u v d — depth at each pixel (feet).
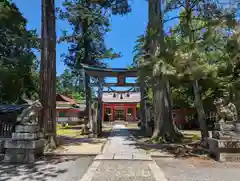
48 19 28.12
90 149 25.82
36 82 55.21
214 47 21.31
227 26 20.40
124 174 15.43
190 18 27.22
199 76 19.77
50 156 22.25
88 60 59.36
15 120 23.94
